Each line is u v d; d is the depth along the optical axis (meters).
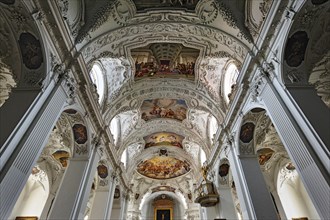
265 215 8.42
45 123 6.26
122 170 17.73
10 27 6.45
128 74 13.13
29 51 6.67
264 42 7.46
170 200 32.50
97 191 14.55
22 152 5.32
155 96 15.04
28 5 5.95
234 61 10.46
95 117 11.03
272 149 15.15
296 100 6.06
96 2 8.98
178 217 31.42
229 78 12.52
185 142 20.86
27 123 5.76
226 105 12.31
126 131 17.72
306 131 5.57
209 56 11.64
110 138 13.61
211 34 10.27
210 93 13.30
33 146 5.68
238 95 9.62
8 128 5.44
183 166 26.06
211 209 15.87
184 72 13.56
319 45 6.80
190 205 25.59
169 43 11.73
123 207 19.16
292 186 18.64
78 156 10.43
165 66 13.37
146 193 28.52
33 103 6.02
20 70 6.71
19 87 6.37
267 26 7.16
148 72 13.62
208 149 16.50
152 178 27.44
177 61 13.01
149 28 10.50
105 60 12.36
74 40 8.22
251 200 8.83
